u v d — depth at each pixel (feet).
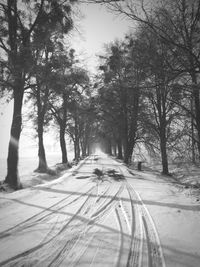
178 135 52.16
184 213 27.48
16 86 50.37
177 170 82.94
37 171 77.36
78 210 28.86
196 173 67.51
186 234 20.93
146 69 27.89
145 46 27.66
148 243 18.98
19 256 16.81
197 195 37.09
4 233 21.27
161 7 26.55
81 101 103.91
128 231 21.65
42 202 33.42
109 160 134.82
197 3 26.25
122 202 33.14
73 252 17.37
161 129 71.97
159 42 26.91
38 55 50.70
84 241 19.34
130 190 42.78
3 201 34.12
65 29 49.60
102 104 107.65
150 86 28.02
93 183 51.47
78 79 80.43
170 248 18.03
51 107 99.14
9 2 47.73
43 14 48.11
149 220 24.90
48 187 46.19
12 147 49.70
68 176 63.52
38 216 26.43
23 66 46.16
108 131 141.79
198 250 17.71
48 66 50.14
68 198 35.94
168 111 67.51
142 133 93.50
